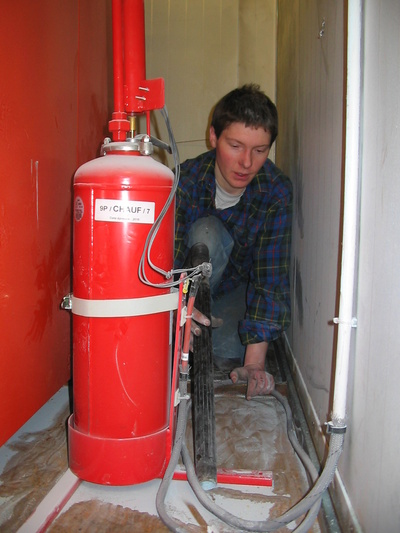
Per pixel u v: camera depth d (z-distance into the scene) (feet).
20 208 3.05
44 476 3.09
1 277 2.86
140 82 2.97
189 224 5.25
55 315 3.70
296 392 4.42
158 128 7.88
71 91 3.81
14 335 3.05
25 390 3.23
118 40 2.92
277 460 3.41
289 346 5.51
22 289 3.13
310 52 4.34
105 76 4.72
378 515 2.11
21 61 2.97
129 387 2.84
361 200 2.54
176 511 2.77
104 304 2.76
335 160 3.20
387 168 2.14
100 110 4.57
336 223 3.15
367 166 2.45
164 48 7.76
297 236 5.18
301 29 4.93
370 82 2.38
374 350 2.30
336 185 3.16
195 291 3.14
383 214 2.18
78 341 2.90
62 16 3.57
